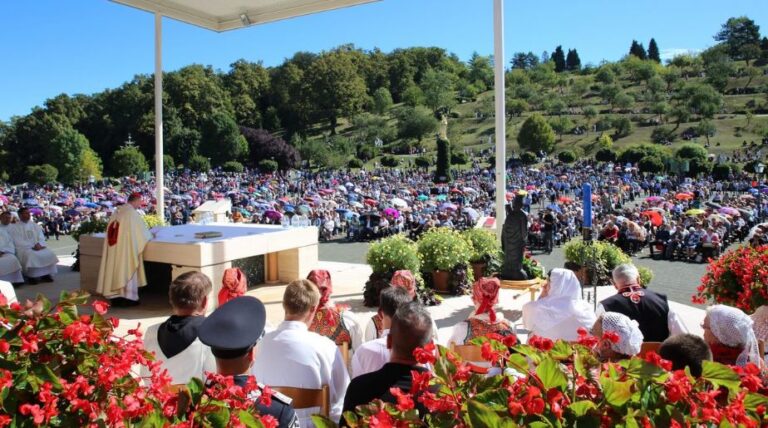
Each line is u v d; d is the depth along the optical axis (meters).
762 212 30.19
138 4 12.99
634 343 3.24
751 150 84.94
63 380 1.89
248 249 9.99
